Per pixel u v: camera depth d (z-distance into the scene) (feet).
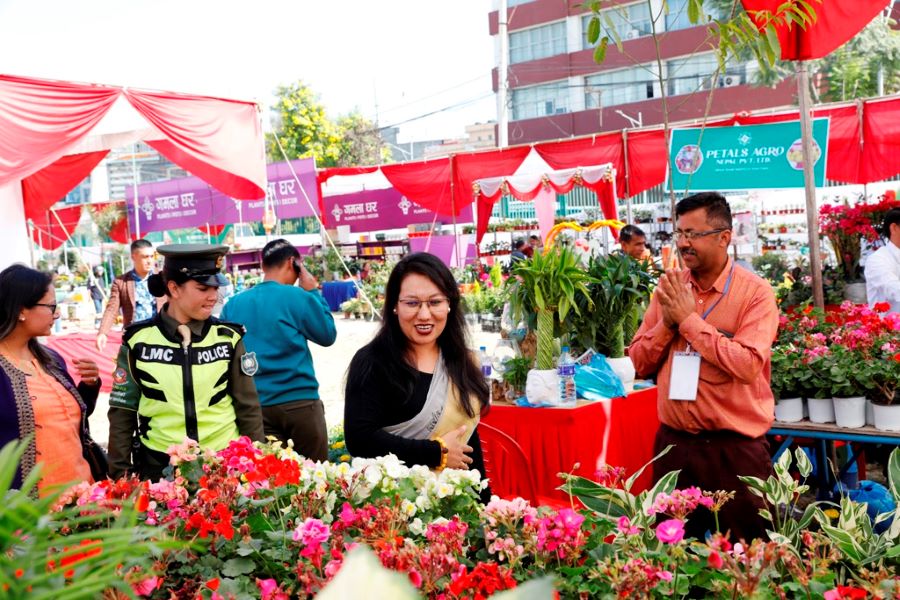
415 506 7.17
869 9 14.10
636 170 36.96
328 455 16.96
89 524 6.65
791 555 5.83
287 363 14.47
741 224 28.19
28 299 10.03
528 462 13.26
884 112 28.35
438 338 9.47
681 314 10.05
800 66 16.03
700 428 10.37
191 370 9.90
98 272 79.51
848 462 15.48
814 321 16.11
